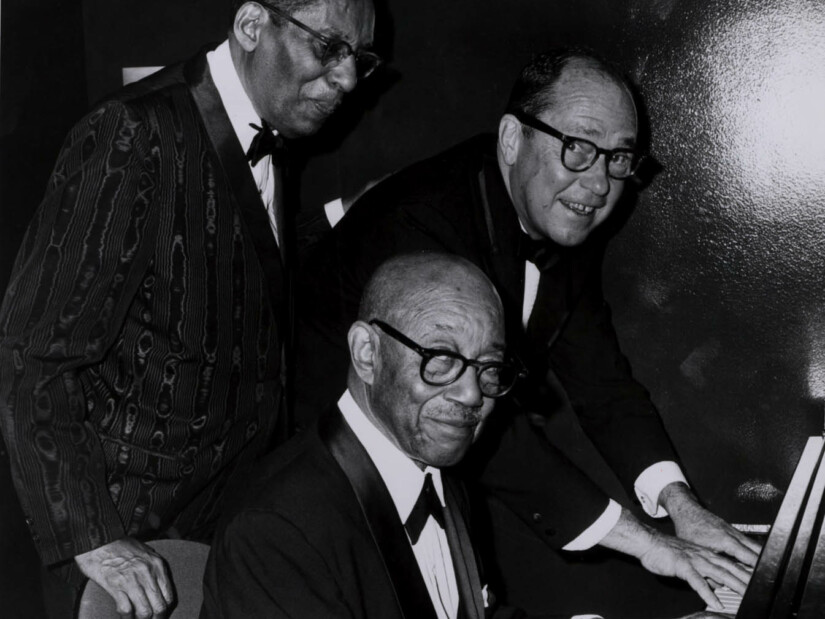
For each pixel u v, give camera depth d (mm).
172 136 2012
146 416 2057
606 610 3074
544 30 3027
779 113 2994
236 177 2072
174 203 2016
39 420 1879
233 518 1624
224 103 2068
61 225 1905
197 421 2109
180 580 1872
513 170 2205
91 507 1895
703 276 3080
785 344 3070
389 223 2318
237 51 2051
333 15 1962
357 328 1652
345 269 2389
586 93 2094
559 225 2166
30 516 1902
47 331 1878
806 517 1762
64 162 1954
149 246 1982
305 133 2090
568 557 3070
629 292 3113
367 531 1642
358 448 1662
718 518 2291
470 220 2277
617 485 3064
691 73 3014
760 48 2979
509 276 2283
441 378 1590
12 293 1913
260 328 2180
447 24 3037
